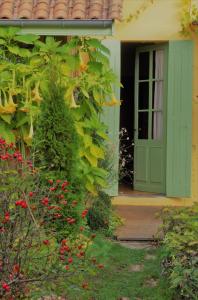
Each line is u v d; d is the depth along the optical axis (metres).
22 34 6.46
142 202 9.14
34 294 3.49
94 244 4.64
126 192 9.69
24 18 7.33
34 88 5.90
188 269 4.04
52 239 3.97
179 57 9.23
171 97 9.25
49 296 3.74
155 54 9.60
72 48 6.28
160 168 9.50
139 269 5.11
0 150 4.25
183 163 9.24
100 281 4.64
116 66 9.15
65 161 5.44
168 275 4.42
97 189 6.55
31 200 3.85
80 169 5.76
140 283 4.68
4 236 3.44
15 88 5.88
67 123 5.54
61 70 5.98
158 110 9.57
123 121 12.70
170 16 9.25
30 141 5.82
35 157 5.33
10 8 7.61
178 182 9.25
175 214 5.25
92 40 6.33
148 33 9.27
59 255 3.52
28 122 5.85
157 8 9.25
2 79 5.86
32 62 6.09
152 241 6.32
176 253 4.27
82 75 6.07
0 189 3.58
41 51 6.14
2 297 3.28
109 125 8.98
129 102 12.70
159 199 9.20
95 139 6.25
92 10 7.43
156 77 9.59
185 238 4.36
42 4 7.63
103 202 6.84
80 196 5.41
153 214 8.14
